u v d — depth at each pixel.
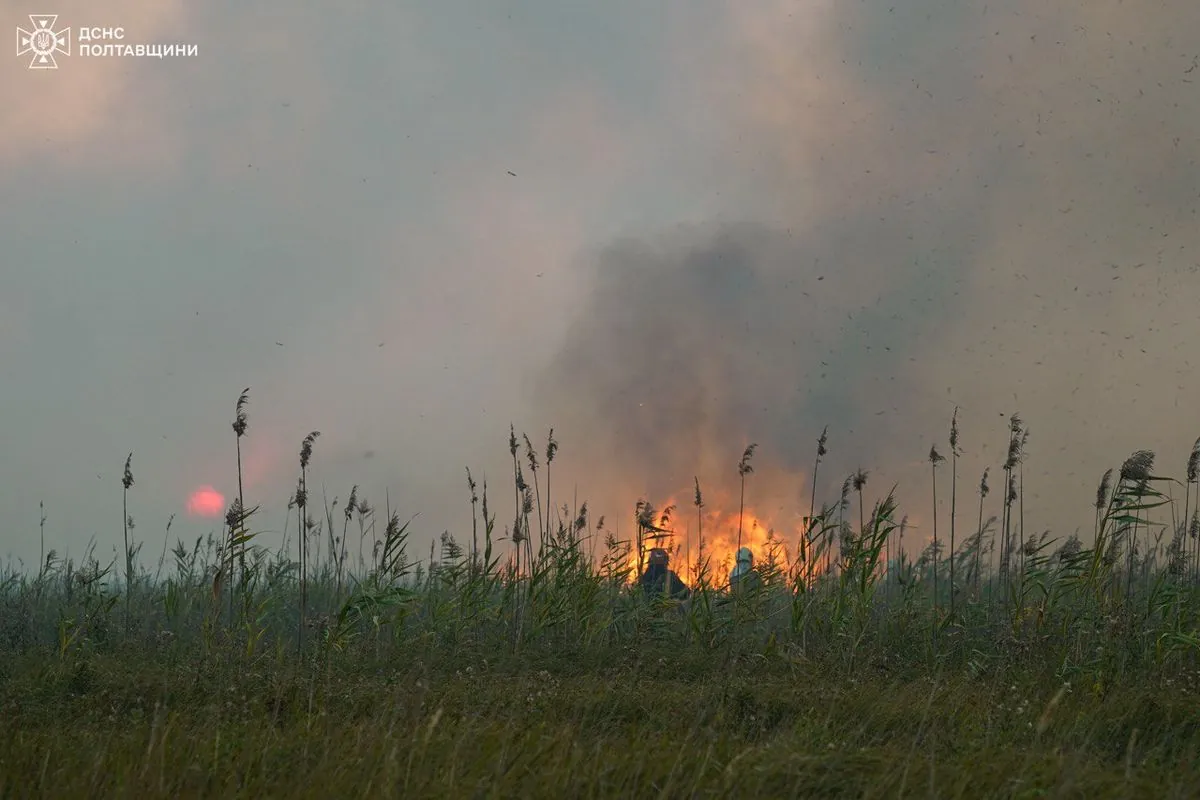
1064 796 23.44
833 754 26.45
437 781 24.05
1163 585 47.22
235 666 43.97
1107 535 45.06
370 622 52.31
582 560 56.31
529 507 57.16
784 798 23.95
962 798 24.62
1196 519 52.16
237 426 49.41
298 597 61.69
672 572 60.28
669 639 52.31
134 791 23.70
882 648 48.16
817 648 48.19
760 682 41.25
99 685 39.72
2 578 65.19
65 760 26.27
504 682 40.97
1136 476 43.97
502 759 24.31
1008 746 29.03
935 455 55.50
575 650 50.69
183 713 35.22
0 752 26.81
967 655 47.31
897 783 24.97
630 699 36.38
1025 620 47.31
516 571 55.94
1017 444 53.75
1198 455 51.25
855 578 50.34
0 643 52.47
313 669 42.94
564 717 34.09
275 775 25.69
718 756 27.00
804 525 51.00
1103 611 44.97
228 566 50.56
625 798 23.48
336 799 23.38
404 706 32.88
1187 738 33.03
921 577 59.50
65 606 57.75
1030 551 48.25
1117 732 33.19
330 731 30.05
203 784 24.31
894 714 34.56
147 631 54.41
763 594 52.72
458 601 54.12
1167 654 42.34
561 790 23.75
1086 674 40.69
